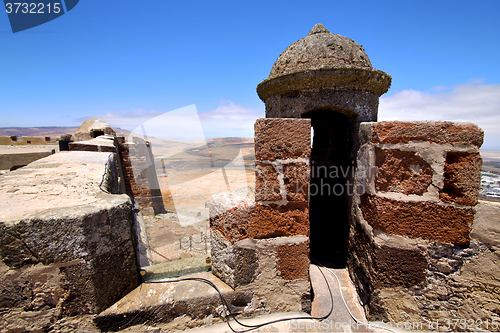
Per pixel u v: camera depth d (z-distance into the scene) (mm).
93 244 1520
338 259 3424
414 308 2195
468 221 2012
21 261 1394
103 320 1599
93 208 1549
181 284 1944
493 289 2021
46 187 2002
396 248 2160
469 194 1977
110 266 1636
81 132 10008
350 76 2916
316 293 2705
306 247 2088
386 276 2219
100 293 1581
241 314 2000
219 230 2023
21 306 1436
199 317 1887
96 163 3090
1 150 9094
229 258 1946
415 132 2010
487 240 1995
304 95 3104
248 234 1985
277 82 3168
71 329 1541
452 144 1961
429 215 2066
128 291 1788
